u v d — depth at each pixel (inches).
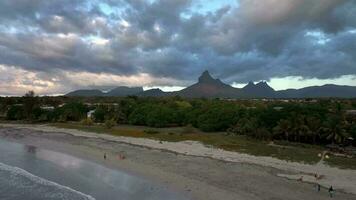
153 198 1626.5
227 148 2974.9
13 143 3444.9
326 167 2263.8
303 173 2100.1
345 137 3149.6
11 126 5142.7
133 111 5310.0
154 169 2208.4
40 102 7268.7
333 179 1966.0
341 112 3909.9
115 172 2144.4
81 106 6323.8
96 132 4215.1
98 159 2556.6
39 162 2468.0
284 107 3932.1
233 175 2044.8
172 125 4940.9
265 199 1610.5
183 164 2347.4
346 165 2327.8
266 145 3157.0
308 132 3302.2
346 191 1740.9
